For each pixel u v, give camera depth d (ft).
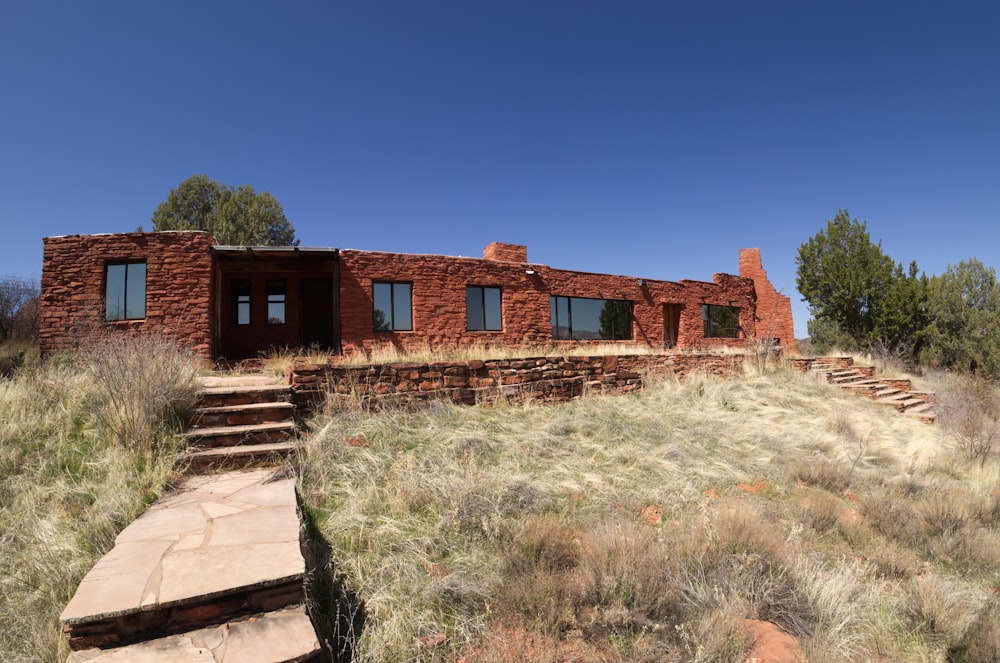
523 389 31.55
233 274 55.06
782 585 13.64
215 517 13.65
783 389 43.29
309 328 57.36
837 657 11.46
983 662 11.57
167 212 91.15
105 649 9.20
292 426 20.49
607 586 12.94
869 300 79.36
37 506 15.06
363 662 10.67
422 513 16.57
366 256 51.01
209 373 34.17
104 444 18.45
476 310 58.18
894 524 19.24
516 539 15.42
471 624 12.07
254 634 9.68
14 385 22.67
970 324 70.95
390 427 23.26
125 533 12.56
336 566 13.44
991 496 23.09
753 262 90.99
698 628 11.74
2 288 64.44
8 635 10.78
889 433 35.06
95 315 40.70
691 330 77.92
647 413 31.65
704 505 19.90
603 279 68.85
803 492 22.91
